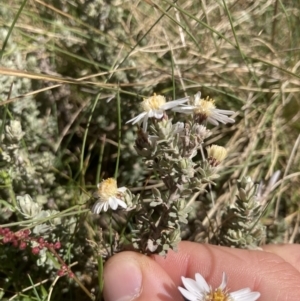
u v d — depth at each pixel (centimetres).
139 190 17
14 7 16
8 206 14
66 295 14
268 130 18
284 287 12
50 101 16
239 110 18
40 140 16
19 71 13
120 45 17
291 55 19
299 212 17
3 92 15
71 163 17
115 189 11
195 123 11
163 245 12
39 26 17
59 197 15
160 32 18
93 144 16
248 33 19
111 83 16
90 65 17
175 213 11
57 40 17
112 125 17
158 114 11
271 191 17
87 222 15
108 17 17
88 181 17
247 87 18
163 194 12
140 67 17
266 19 19
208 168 11
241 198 13
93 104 15
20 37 16
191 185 11
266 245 15
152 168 12
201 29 18
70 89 17
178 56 18
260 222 15
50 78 14
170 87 18
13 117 15
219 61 18
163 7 18
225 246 14
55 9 16
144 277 12
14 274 14
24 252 14
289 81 18
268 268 13
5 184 14
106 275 12
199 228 16
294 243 17
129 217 14
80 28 17
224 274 11
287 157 18
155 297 12
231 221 14
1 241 13
